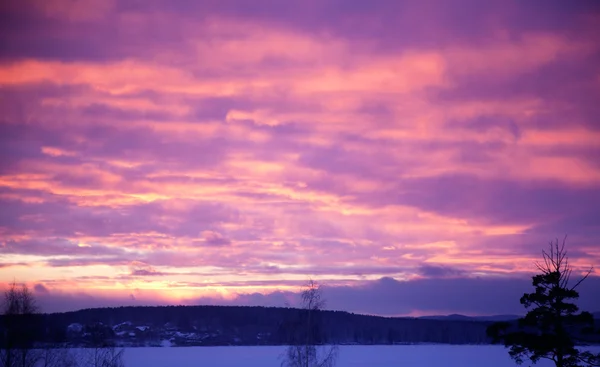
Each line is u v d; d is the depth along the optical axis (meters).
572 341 34.03
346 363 136.88
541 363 108.50
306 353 53.00
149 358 139.00
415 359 150.50
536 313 34.59
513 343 34.91
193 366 116.44
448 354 173.00
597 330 33.50
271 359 136.25
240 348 180.88
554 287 34.50
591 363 33.69
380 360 146.88
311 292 54.22
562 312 34.41
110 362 54.09
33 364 51.00
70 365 52.62
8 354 49.69
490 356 162.38
